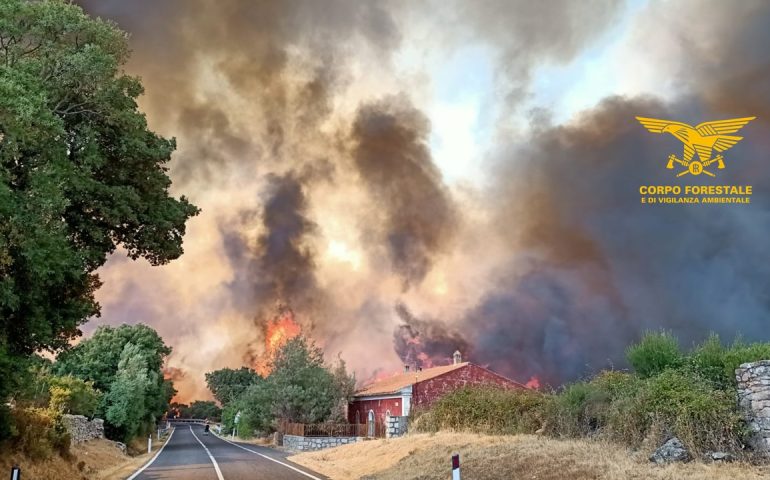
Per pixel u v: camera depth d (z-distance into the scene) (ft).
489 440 58.08
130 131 58.29
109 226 63.57
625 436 46.34
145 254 69.21
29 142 42.86
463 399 82.23
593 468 37.04
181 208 70.49
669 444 39.70
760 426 38.19
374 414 146.10
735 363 43.68
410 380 145.89
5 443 51.67
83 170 53.06
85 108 55.72
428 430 85.81
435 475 46.19
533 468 40.45
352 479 57.52
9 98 37.58
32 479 50.06
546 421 62.13
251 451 116.98
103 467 77.92
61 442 63.62
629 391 50.52
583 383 59.82
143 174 64.59
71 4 52.26
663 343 53.16
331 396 153.99
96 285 65.21
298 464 77.66
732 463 36.01
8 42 49.03
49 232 45.27
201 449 128.47
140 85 60.44
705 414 40.01
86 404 106.42
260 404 170.19
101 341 175.11
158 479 59.52
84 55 50.37
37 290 49.47
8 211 40.88
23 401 69.92
